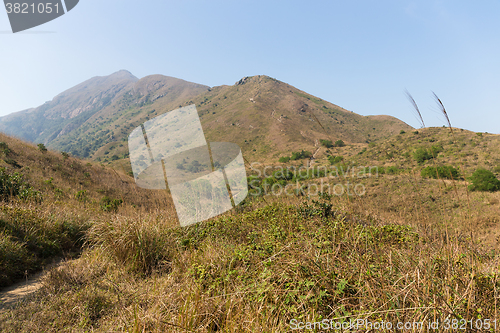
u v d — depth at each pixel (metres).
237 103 142.00
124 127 160.25
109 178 14.41
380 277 1.86
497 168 31.06
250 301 2.01
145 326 1.83
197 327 1.85
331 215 4.52
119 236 3.62
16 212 4.76
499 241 2.53
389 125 121.69
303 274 2.10
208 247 3.26
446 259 1.94
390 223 3.54
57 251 4.46
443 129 51.22
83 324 2.11
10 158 15.47
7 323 2.09
